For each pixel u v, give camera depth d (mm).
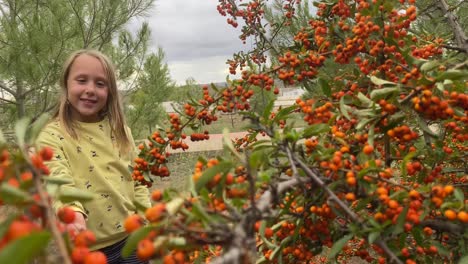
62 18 7793
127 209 3061
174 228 1037
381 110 1842
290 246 1919
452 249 1964
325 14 3268
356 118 1988
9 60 7305
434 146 2330
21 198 871
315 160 1735
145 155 2652
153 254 1029
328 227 1866
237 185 1343
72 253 908
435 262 1987
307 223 1891
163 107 11820
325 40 2873
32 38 7145
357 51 2490
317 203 1771
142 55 9914
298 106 2189
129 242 1030
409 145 2215
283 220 1851
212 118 2789
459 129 2182
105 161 3035
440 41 2990
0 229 877
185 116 2789
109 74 3215
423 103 1787
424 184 2002
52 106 8148
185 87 15500
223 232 967
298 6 6566
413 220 1492
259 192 1523
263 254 2080
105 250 2949
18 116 7809
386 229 1545
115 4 8516
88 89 3029
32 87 7641
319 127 1692
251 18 3803
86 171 2914
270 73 2916
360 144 1913
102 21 8750
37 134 1189
